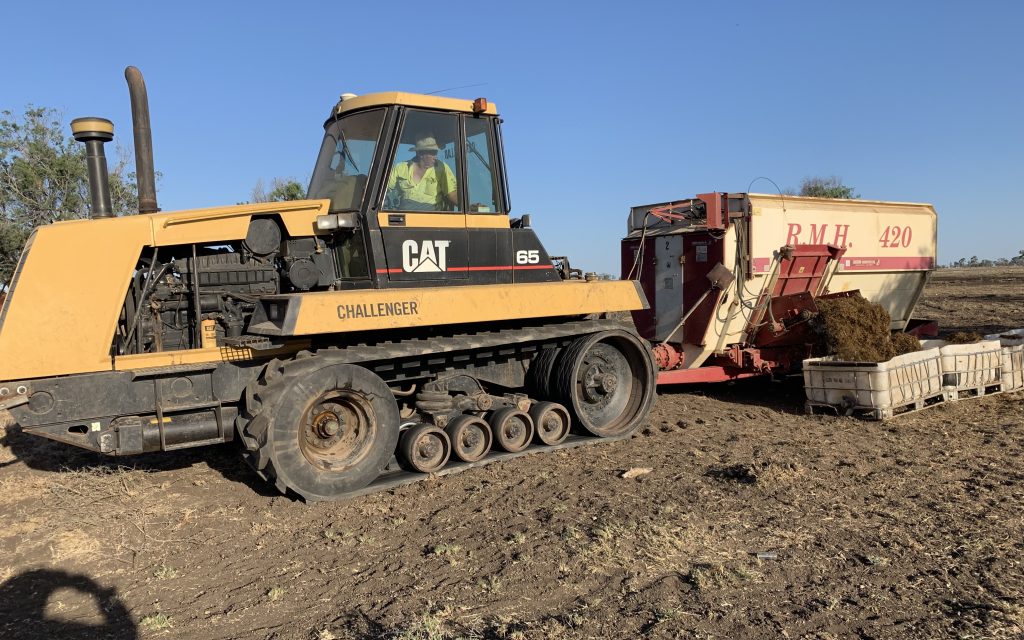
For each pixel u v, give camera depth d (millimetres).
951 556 4238
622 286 7484
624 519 4973
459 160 6555
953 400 8531
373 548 4742
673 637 3391
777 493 5465
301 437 5613
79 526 5203
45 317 5234
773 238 9164
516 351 7070
